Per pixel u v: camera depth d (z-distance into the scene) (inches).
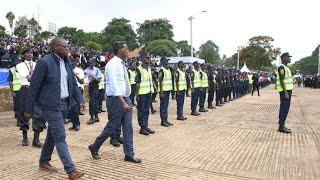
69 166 169.8
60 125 174.1
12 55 553.6
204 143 279.1
